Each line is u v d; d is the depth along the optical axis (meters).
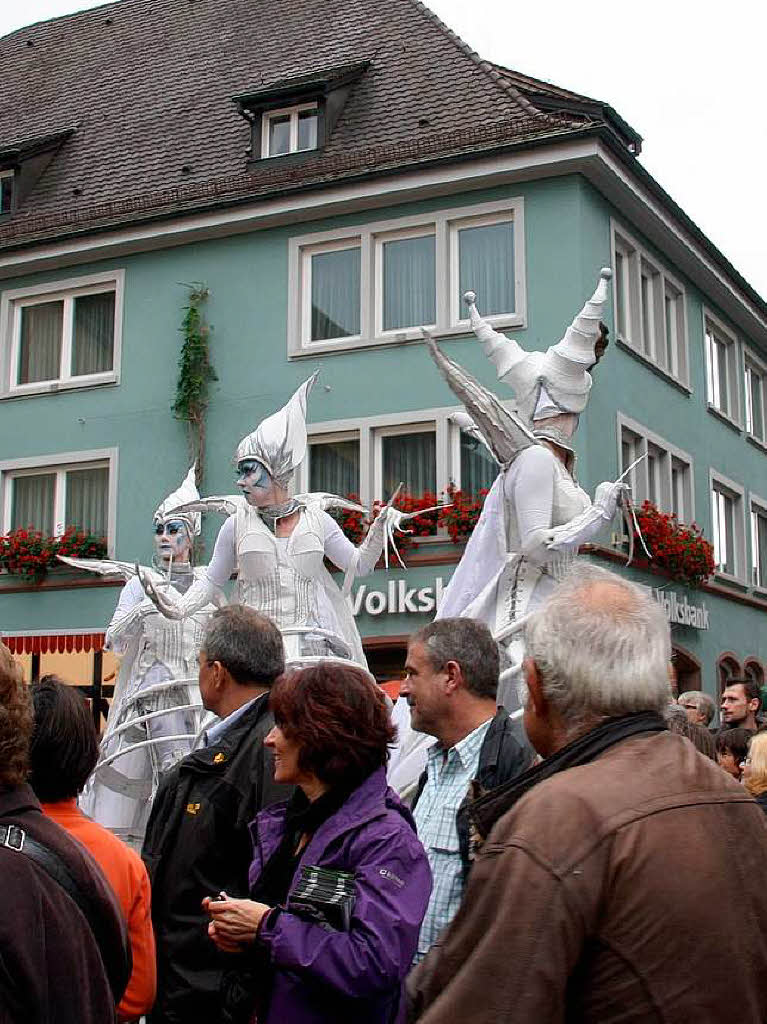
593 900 1.78
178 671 6.20
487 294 17.17
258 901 2.83
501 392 16.61
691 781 1.93
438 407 17.00
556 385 4.90
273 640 3.76
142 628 6.34
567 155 16.44
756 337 23.38
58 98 23.92
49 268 20.12
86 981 2.17
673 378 19.33
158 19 24.77
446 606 4.90
